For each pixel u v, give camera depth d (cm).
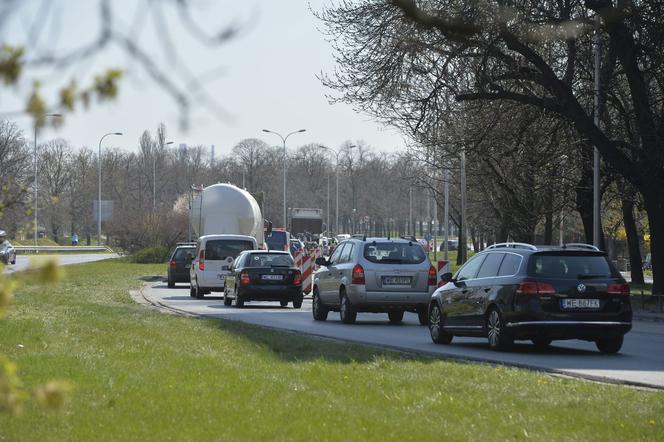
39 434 2512
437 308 6078
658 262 9994
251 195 15762
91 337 5391
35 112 1011
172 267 14388
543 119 10588
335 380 3628
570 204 13675
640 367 4669
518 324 5309
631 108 11338
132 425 2647
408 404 3053
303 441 2419
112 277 15400
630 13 8381
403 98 9500
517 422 2734
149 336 5528
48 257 1114
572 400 3173
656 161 9606
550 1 8406
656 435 2583
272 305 10769
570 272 5353
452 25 1898
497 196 14412
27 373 3675
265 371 3891
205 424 2659
